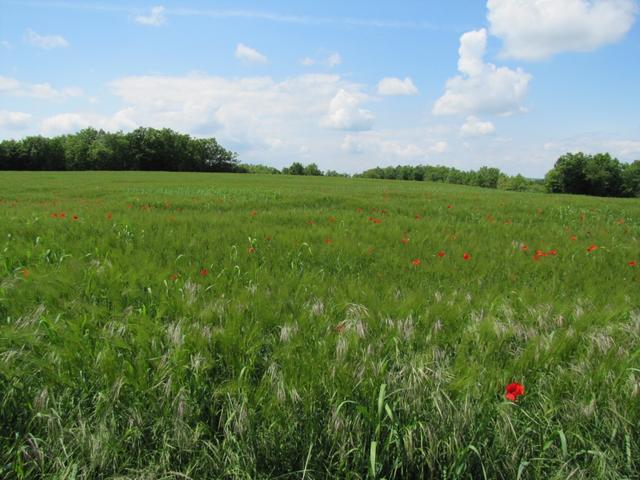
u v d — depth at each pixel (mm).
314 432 2826
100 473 2695
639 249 8680
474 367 3139
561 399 3119
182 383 3062
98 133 132875
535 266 6898
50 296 4227
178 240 7672
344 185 46062
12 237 7902
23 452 2727
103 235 8227
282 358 3285
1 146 105188
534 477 2748
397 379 3129
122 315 3922
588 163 105625
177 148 124188
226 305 4125
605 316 4277
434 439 2756
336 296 4602
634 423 2922
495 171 151625
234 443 2809
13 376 3043
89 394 3094
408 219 12438
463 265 6703
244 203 16812
